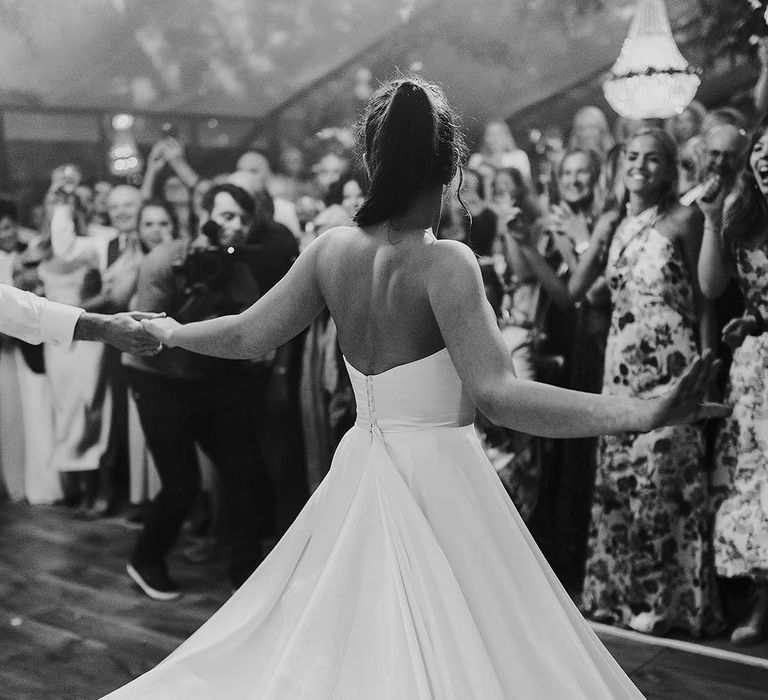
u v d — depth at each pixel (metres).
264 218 4.03
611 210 3.53
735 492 3.04
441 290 1.60
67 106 5.00
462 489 1.66
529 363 3.62
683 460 3.15
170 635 3.27
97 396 4.78
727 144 3.11
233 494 3.71
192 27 4.77
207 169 4.89
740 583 3.50
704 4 3.25
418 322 1.65
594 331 3.57
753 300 3.03
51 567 4.04
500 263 3.72
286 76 4.62
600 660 1.74
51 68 4.98
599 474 3.27
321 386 4.06
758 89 3.15
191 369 3.52
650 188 3.17
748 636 3.07
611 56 3.61
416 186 1.67
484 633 1.61
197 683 1.80
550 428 1.46
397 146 1.67
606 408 1.41
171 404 3.56
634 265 3.17
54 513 4.92
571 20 3.69
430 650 1.57
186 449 3.64
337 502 1.73
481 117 3.96
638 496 3.15
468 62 3.99
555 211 3.72
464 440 1.71
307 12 4.49
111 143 4.98
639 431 1.39
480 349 1.55
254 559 3.72
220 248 3.80
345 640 1.61
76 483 5.07
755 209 2.97
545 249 3.73
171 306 3.77
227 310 3.77
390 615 1.59
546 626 1.65
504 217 3.72
